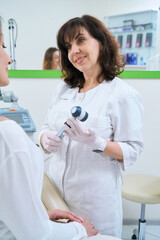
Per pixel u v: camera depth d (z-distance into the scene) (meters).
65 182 1.21
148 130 2.14
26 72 1.96
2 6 5.46
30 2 5.57
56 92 1.45
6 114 1.19
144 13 4.93
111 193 1.19
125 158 1.11
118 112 1.13
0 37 0.67
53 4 5.70
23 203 0.60
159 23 5.11
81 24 1.15
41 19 5.70
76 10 5.85
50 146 1.15
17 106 1.35
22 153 0.59
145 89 2.07
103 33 1.19
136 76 2.04
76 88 1.35
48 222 0.67
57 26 5.81
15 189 0.59
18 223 0.60
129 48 5.18
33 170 0.63
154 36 5.03
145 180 1.81
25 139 0.63
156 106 2.11
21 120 1.14
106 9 5.90
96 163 1.16
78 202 1.18
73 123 1.00
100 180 1.15
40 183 0.67
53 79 2.01
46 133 1.24
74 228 0.75
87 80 1.29
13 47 2.06
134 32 5.10
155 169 2.21
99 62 1.22
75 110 0.92
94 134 1.02
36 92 2.02
